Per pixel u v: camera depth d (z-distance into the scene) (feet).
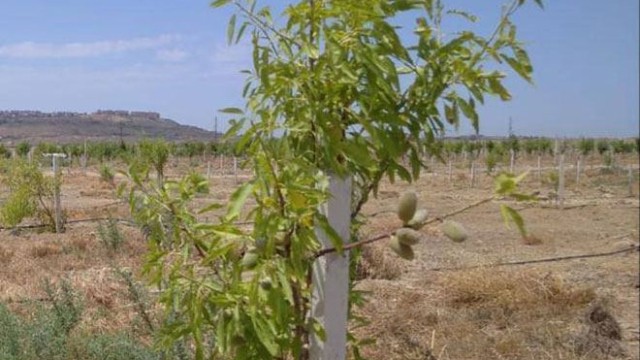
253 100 7.39
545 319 25.23
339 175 7.14
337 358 7.45
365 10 7.00
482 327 24.99
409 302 27.14
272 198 6.96
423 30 7.63
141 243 38.93
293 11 7.23
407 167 9.45
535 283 27.91
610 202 80.33
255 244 7.11
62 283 20.30
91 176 128.47
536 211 69.41
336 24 7.42
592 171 141.28
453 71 7.59
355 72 7.27
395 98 7.60
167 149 47.44
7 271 31.19
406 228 6.75
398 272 33.94
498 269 31.60
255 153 7.22
